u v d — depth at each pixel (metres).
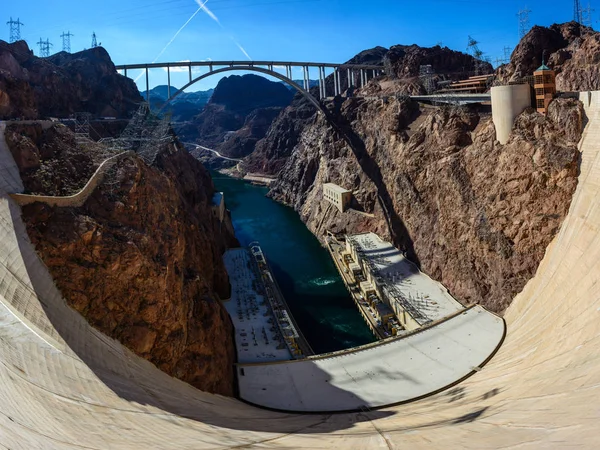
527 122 71.00
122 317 45.00
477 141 81.00
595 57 81.88
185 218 71.44
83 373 34.16
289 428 38.31
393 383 53.03
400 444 29.42
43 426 24.67
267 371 57.75
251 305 79.38
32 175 50.94
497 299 69.56
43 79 90.69
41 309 37.97
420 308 73.50
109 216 51.25
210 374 51.78
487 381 48.47
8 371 28.84
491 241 72.06
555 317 51.91
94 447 23.86
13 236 41.53
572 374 36.25
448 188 83.62
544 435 25.89
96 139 83.94
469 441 27.75
